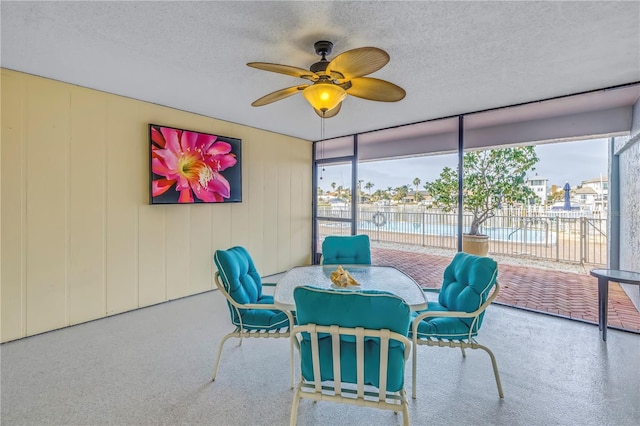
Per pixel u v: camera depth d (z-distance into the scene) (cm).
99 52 225
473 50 221
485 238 473
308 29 195
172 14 179
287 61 239
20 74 259
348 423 165
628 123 327
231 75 266
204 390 193
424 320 203
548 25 190
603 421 165
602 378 204
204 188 386
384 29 195
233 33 200
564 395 187
